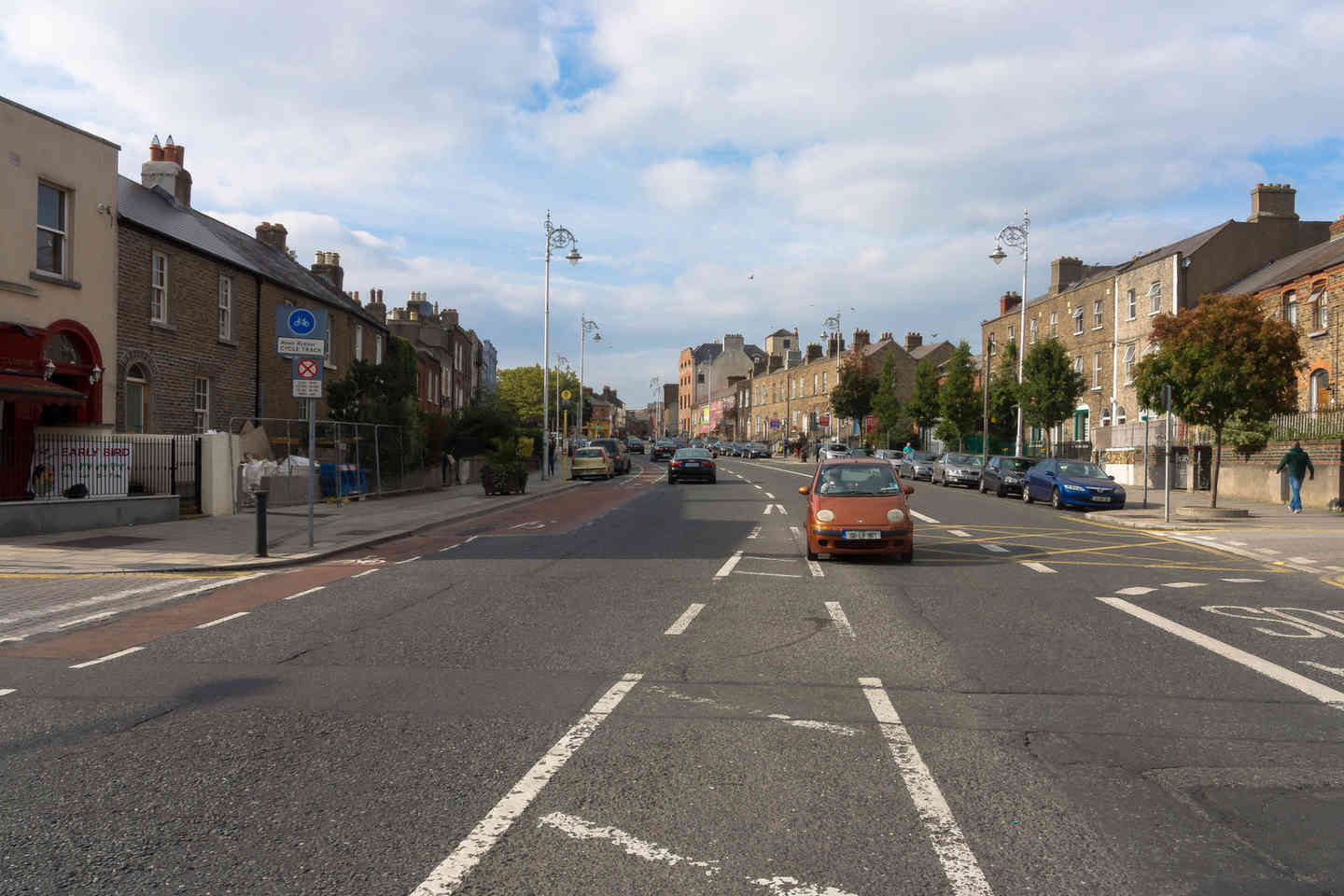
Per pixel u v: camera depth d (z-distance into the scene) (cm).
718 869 352
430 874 348
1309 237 3494
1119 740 511
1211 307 1995
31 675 656
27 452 1595
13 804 417
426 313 5694
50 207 1708
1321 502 2248
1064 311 4425
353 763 470
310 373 1401
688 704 579
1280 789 438
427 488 3036
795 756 482
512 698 591
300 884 340
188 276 2183
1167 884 342
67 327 1714
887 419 5741
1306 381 2842
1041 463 2575
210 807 412
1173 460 3114
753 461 6831
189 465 1884
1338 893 334
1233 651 736
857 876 347
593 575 1144
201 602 969
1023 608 925
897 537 1234
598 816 403
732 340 12494
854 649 736
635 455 9456
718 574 1149
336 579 1131
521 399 9062
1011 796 427
